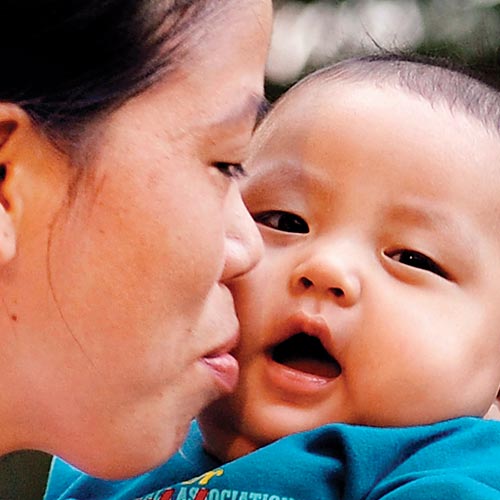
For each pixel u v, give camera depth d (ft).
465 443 6.70
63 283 5.66
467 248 7.14
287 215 7.22
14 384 5.90
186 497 6.70
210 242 5.88
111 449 6.09
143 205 5.63
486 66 9.76
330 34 14.11
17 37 5.34
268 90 12.95
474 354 7.10
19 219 5.57
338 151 7.13
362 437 6.66
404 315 6.92
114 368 5.86
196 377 6.22
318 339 6.95
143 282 5.72
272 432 6.96
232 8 5.87
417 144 7.13
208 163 5.88
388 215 7.05
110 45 5.41
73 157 5.53
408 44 13.16
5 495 11.68
